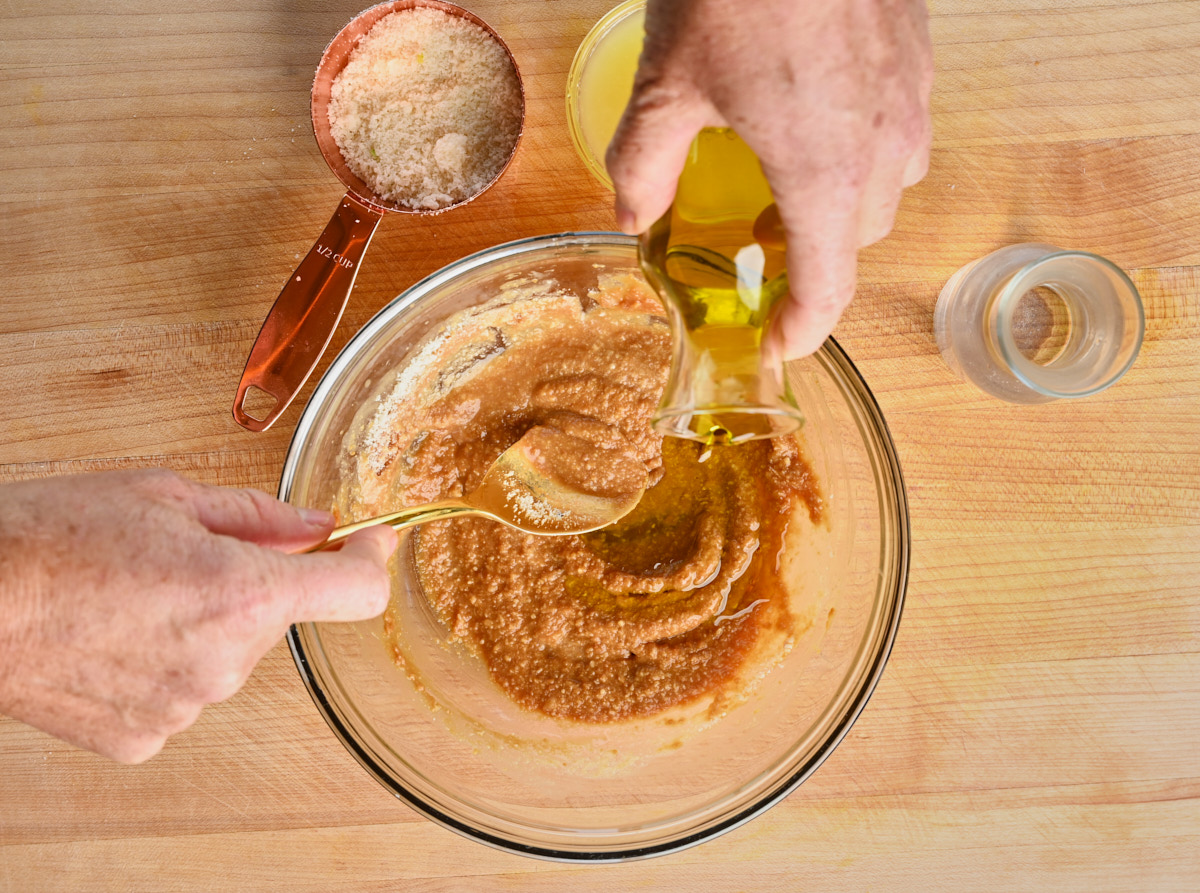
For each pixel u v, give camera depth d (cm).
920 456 44
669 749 44
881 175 31
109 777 44
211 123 43
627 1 42
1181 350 43
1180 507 43
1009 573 44
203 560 32
